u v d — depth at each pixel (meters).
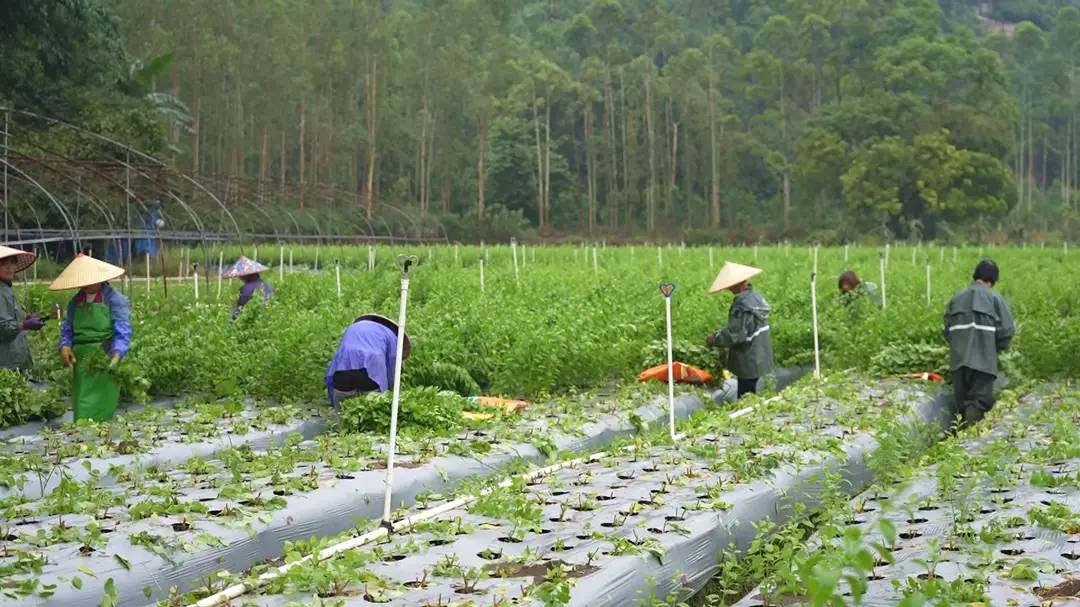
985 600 6.39
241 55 81.25
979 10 184.50
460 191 110.25
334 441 10.87
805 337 17.95
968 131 91.81
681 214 113.50
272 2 84.75
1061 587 6.69
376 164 101.62
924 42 107.19
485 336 16.02
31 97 45.97
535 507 8.57
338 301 20.56
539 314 17.84
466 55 99.94
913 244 81.44
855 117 96.62
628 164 113.56
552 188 110.94
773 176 118.31
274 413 12.75
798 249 53.41
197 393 14.69
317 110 92.94
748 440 10.52
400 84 101.44
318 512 8.62
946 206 87.38
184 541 7.57
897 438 10.27
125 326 12.80
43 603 6.59
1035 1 186.62
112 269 12.74
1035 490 8.84
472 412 12.45
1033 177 137.38
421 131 100.56
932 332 16.78
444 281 25.64
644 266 36.09
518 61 113.69
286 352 14.27
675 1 154.00
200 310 19.34
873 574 7.04
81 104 46.62
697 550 7.90
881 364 15.92
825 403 13.18
